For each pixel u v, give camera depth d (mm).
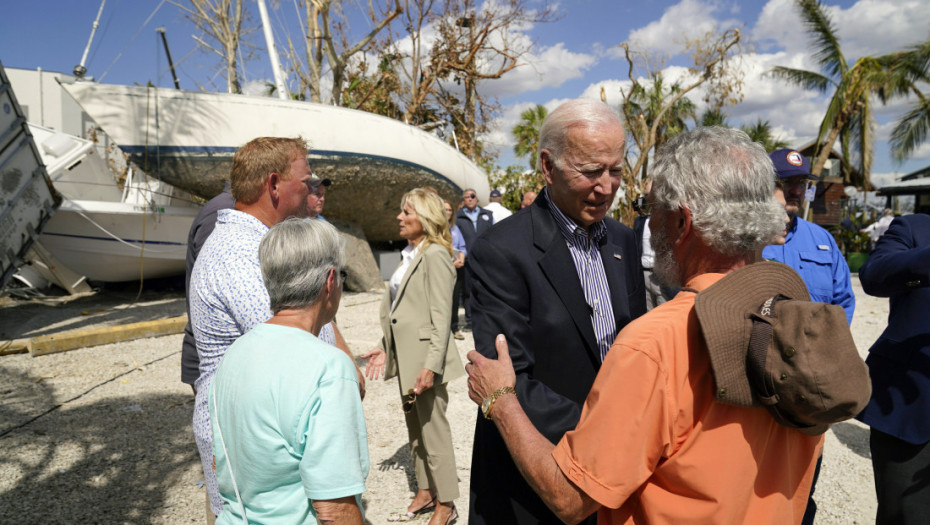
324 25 13078
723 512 1072
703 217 1160
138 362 6121
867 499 3344
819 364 961
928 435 1979
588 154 1761
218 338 1882
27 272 10867
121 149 8984
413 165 11703
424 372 2896
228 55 13375
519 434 1340
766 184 1184
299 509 1438
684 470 1087
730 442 1075
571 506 1160
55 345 6473
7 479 3506
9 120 7090
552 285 1817
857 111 19844
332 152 10367
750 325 1040
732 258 1192
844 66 19875
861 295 11172
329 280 1625
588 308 1889
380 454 4012
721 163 1174
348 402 1450
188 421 4516
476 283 1870
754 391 1045
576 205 1844
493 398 1436
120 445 4051
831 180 24219
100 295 10758
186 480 3564
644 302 2148
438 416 3041
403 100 16562
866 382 978
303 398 1405
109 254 9805
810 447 1230
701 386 1094
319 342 1521
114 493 3383
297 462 1423
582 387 1838
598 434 1109
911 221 2277
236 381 1493
